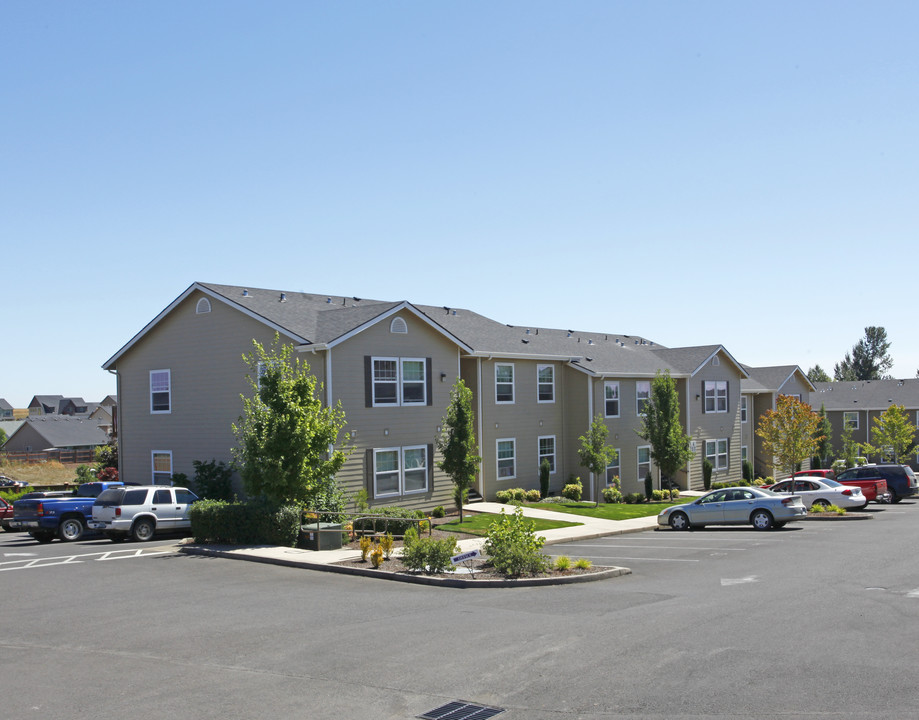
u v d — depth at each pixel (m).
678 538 25.05
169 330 31.33
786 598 13.84
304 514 23.19
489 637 11.25
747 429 51.44
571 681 9.05
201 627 12.36
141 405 32.38
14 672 10.02
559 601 14.17
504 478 35.34
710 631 11.30
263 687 9.13
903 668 9.23
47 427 81.12
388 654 10.44
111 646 11.30
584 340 44.38
